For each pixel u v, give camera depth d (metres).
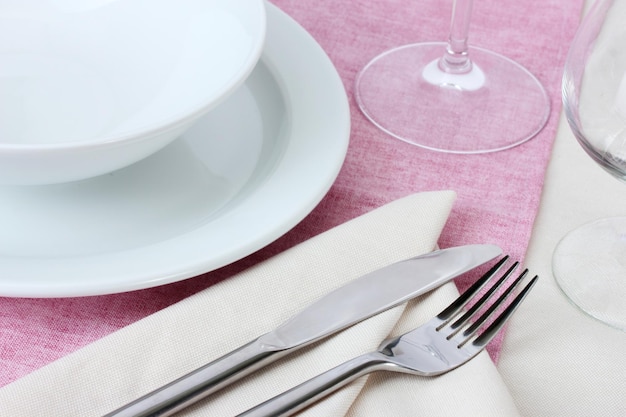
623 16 0.58
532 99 0.85
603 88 0.59
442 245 0.66
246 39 0.64
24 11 0.76
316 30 0.93
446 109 0.83
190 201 0.63
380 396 0.51
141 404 0.47
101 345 0.51
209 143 0.69
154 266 0.53
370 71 0.88
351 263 0.58
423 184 0.72
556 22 0.98
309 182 0.61
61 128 0.67
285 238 0.65
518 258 0.65
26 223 0.60
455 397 0.50
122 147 0.54
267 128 0.70
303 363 0.52
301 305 0.55
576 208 0.72
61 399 0.48
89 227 0.60
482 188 0.72
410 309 0.56
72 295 0.52
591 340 0.59
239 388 0.50
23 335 0.56
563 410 0.55
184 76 0.68
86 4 0.75
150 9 0.72
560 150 0.79
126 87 0.70
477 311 0.56
